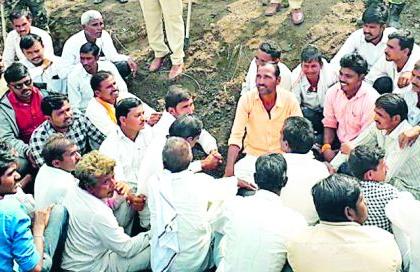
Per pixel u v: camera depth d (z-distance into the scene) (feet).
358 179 13.33
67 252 14.11
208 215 14.61
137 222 16.43
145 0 20.25
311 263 11.41
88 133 18.03
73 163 14.92
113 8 24.21
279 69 17.19
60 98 16.99
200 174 15.42
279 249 12.19
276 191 12.92
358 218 11.76
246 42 21.39
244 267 12.31
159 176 14.23
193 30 22.24
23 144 18.06
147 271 14.89
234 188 15.11
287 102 16.80
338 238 11.43
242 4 22.90
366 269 11.09
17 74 17.80
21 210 12.70
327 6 21.90
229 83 20.75
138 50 22.58
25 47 19.77
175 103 17.10
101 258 14.49
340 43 20.59
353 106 16.74
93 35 20.08
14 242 12.42
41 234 13.55
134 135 16.70
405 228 12.17
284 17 21.76
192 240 13.87
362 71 16.25
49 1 25.23
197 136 15.62
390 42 16.63
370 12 17.46
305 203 13.71
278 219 12.38
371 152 13.19
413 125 16.01
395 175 15.26
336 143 17.66
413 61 16.81
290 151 14.38
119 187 15.56
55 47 23.95
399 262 11.28
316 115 18.20
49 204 14.71
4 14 22.67
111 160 13.89
